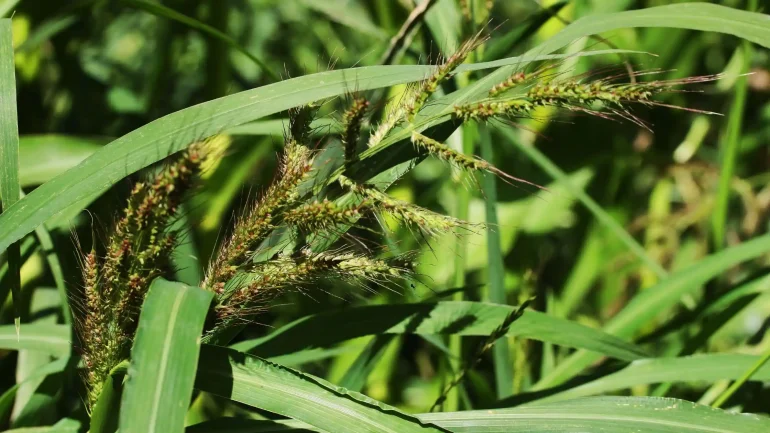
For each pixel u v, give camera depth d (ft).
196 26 2.71
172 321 2.25
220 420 2.43
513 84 2.35
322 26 4.32
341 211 2.30
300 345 2.54
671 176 4.24
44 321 2.86
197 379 2.34
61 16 3.02
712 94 4.33
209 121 2.41
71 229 2.63
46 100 3.64
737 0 3.46
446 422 2.42
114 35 4.19
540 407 2.44
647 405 2.44
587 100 2.30
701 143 4.51
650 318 2.82
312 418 2.31
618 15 2.54
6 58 2.48
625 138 4.23
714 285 3.03
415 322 2.55
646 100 2.30
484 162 2.33
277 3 4.29
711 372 2.61
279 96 2.41
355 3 3.69
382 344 2.69
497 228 2.79
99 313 2.31
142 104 3.73
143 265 2.31
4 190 2.46
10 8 2.73
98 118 3.69
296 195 2.33
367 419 2.31
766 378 2.58
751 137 4.28
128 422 2.20
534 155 3.06
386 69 2.44
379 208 2.31
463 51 2.36
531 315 2.60
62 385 2.66
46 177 2.92
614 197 4.15
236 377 2.33
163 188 2.28
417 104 2.37
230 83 3.52
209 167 2.31
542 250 3.92
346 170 2.42
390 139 2.38
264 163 3.27
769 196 4.20
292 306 3.47
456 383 2.57
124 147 2.40
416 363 3.80
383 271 2.32
